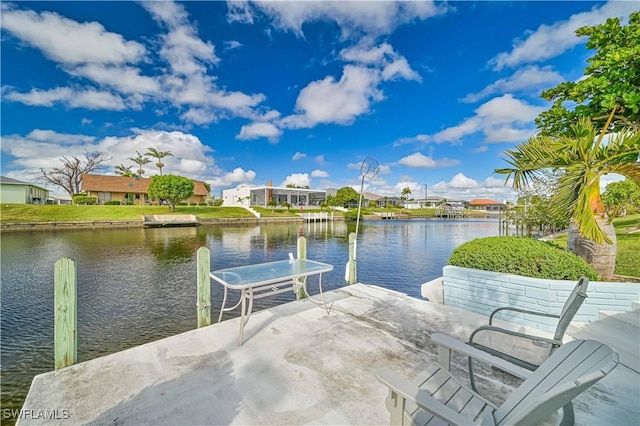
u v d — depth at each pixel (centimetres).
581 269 285
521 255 304
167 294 640
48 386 180
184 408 159
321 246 1423
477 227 2667
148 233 1853
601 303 267
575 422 148
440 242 1588
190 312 539
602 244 273
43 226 1908
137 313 534
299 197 4525
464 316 309
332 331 268
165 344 239
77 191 3334
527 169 347
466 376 194
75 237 1583
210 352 226
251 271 297
